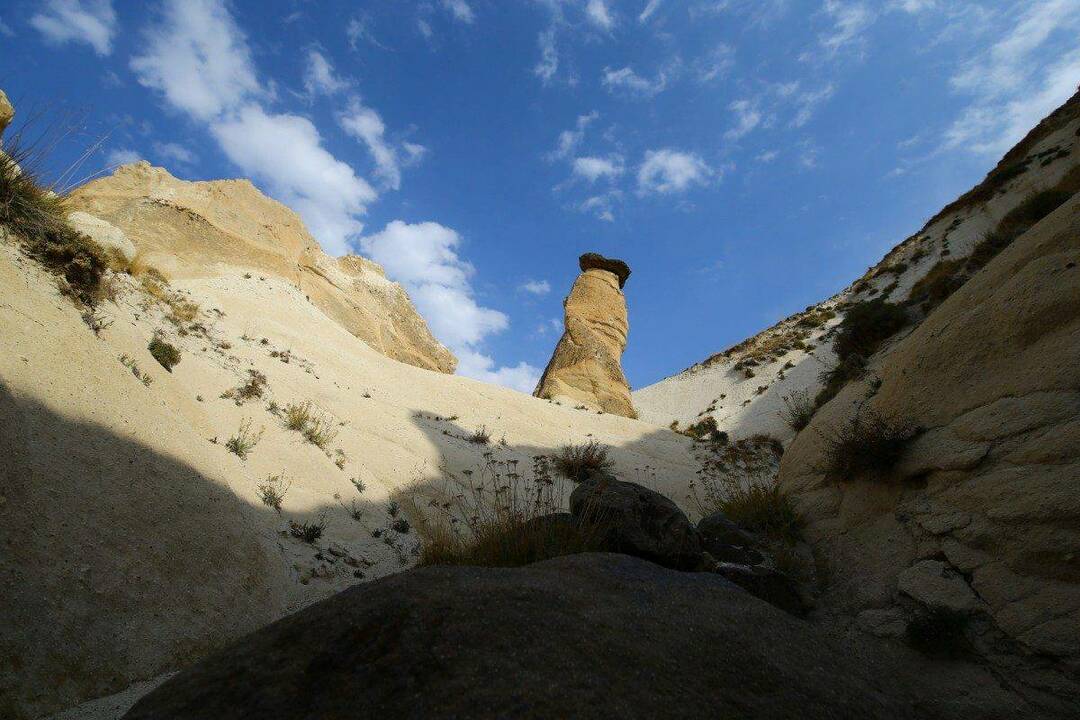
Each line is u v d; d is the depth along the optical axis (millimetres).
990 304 4914
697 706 1706
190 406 6500
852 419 6219
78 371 4348
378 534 6715
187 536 4066
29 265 4859
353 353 18797
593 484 5277
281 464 7125
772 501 6227
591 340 30312
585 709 1564
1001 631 3279
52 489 3252
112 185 19891
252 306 16906
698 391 37531
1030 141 32062
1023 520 3500
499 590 2229
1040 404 3926
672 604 2514
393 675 1676
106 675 2764
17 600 2617
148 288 9773
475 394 19016
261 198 25250
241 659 1800
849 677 2264
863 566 4590
